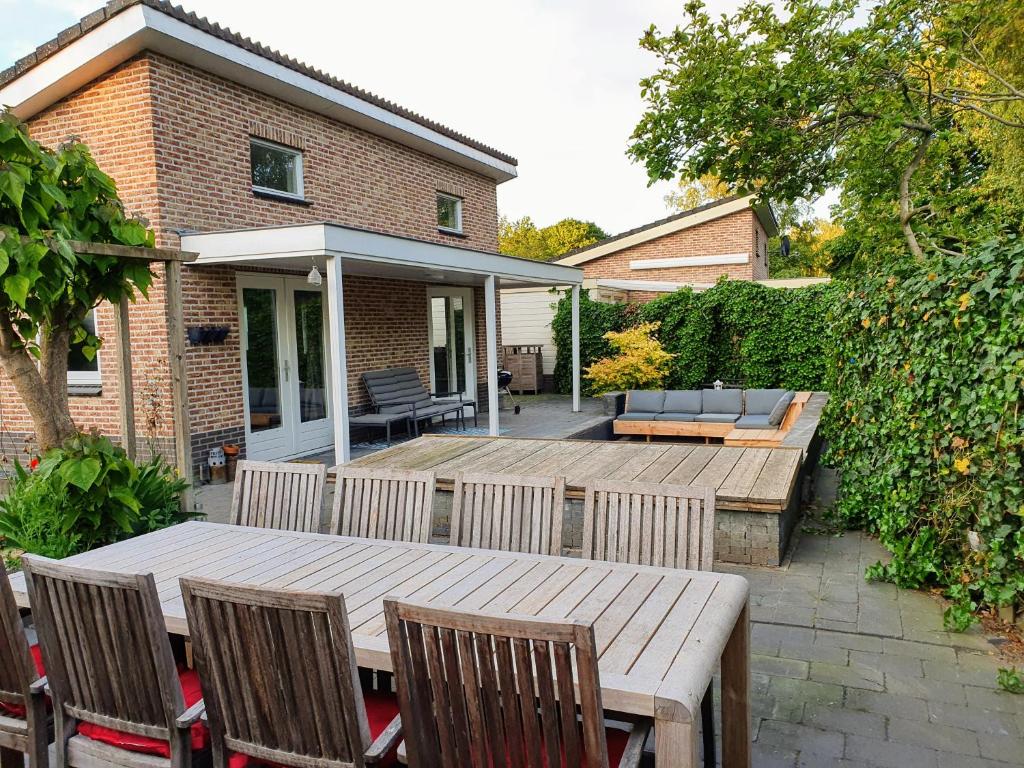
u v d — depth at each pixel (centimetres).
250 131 844
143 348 759
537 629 152
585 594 233
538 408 1409
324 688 177
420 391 1128
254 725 188
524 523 304
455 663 165
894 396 442
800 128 556
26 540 392
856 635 358
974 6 506
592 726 153
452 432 1089
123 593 193
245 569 270
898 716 284
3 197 355
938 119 565
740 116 541
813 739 269
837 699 298
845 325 551
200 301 773
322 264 866
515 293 1775
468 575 255
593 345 1636
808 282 1683
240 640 184
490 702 163
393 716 222
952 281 371
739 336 1423
